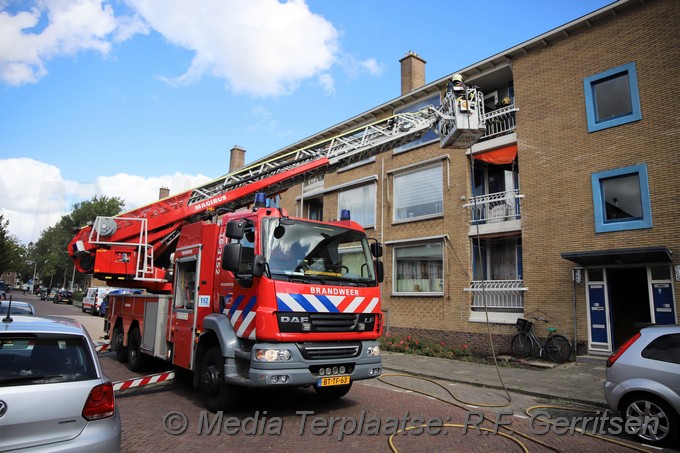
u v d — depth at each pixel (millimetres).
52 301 46312
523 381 9391
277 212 6488
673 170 10930
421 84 20172
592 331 11766
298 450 5000
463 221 15133
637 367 5824
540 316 12703
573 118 12938
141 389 7902
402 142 9273
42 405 3289
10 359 3447
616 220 11789
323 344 6117
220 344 6223
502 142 14508
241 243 6344
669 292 10672
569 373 10289
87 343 3895
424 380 9789
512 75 15250
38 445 3221
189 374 8625
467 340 14258
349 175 20047
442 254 15578
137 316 9461
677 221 10695
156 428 5641
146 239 9430
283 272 6086
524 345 12641
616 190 11938
